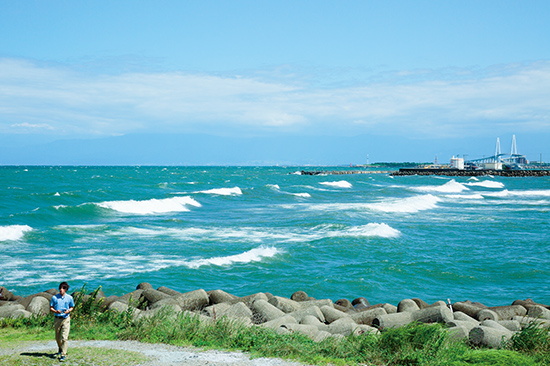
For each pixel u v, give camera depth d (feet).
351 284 63.10
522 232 106.52
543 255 81.61
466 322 37.09
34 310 42.65
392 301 57.16
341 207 153.58
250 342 33.30
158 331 35.86
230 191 220.64
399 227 111.45
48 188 235.61
